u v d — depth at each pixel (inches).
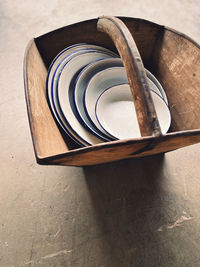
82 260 31.3
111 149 17.9
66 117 26.0
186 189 35.8
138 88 18.9
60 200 35.4
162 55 32.8
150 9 60.2
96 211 34.4
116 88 28.9
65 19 58.4
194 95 27.4
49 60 33.3
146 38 32.9
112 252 31.6
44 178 37.1
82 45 31.0
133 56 20.0
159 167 37.5
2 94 45.8
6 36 54.9
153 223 33.4
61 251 31.9
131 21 30.5
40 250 32.0
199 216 33.8
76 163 24.1
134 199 35.1
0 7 61.1
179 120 30.6
